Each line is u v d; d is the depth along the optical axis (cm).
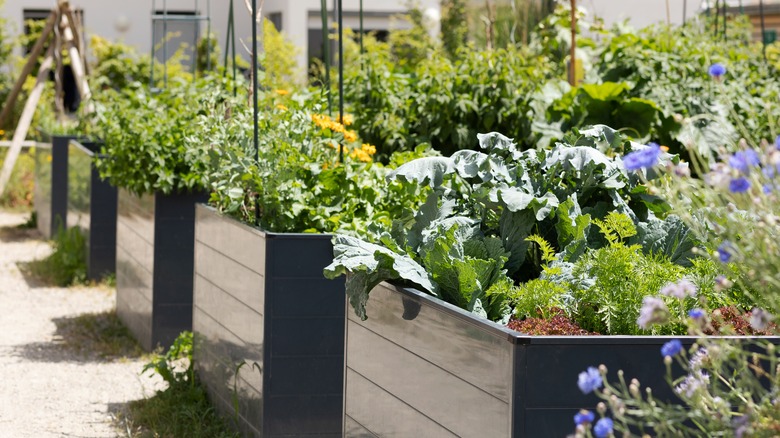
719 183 195
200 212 549
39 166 1273
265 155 480
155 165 656
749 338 255
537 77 691
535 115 670
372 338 339
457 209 380
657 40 802
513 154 368
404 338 312
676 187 229
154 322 664
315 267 432
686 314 285
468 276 308
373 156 663
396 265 317
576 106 673
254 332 443
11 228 1297
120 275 777
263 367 430
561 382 249
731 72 743
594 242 354
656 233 351
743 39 975
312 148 498
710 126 670
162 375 554
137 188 675
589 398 250
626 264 293
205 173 562
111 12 1905
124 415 530
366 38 1252
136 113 727
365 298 326
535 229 356
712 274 295
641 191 369
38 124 1348
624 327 283
